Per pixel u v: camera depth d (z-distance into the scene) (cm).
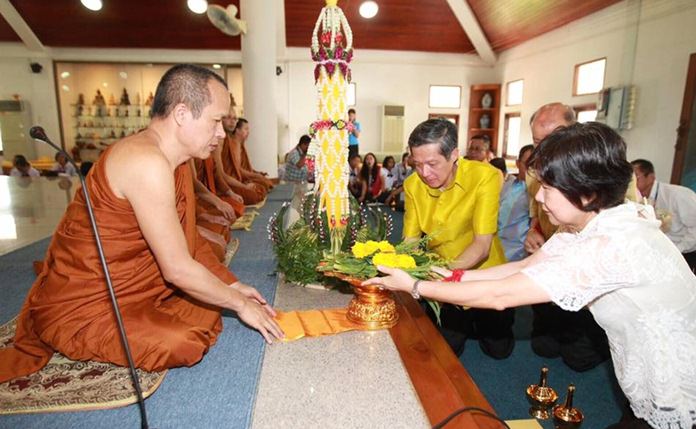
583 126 100
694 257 303
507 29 836
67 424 113
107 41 897
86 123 955
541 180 104
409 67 970
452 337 218
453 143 159
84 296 135
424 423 107
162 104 132
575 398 208
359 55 952
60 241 138
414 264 139
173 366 133
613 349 117
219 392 123
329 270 149
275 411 111
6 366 133
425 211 196
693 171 498
